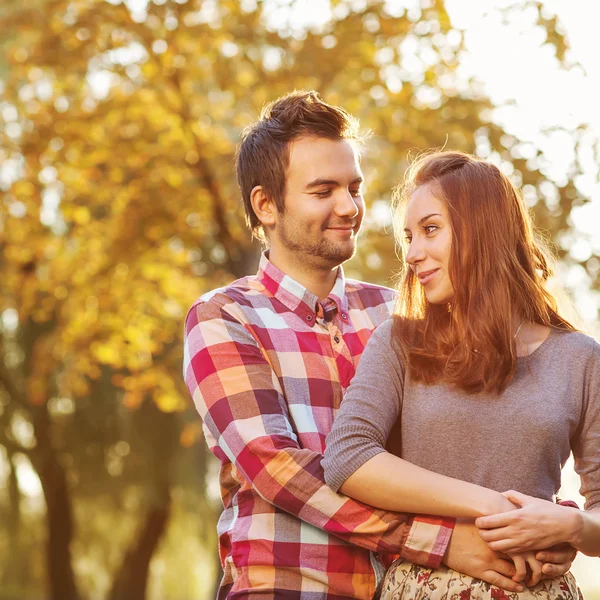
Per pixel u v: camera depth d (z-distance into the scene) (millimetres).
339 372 2945
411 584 2568
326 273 3062
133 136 9867
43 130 9812
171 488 16672
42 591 17969
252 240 9070
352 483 2568
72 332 11266
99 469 16359
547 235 8914
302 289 2992
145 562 17297
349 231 2990
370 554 2777
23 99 10453
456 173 2721
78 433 16156
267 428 2740
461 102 9578
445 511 2473
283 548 2730
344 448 2584
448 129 9578
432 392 2615
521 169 9117
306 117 3004
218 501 13234
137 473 16281
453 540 2512
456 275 2635
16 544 17812
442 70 9602
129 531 18781
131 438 16125
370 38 9195
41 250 11266
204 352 2867
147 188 9938
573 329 2721
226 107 9930
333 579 2715
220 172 10000
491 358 2547
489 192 2697
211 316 2916
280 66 9227
